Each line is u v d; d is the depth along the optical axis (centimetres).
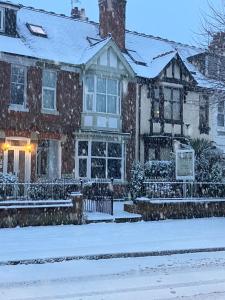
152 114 2670
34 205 1602
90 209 1944
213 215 1997
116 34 2795
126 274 977
